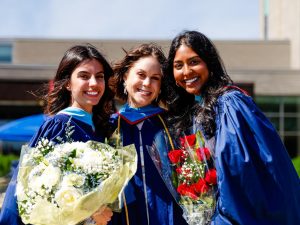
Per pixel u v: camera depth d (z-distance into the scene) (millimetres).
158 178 3756
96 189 3008
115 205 3330
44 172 3029
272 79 22797
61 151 3127
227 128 3350
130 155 3363
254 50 26422
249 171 3213
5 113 21344
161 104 4102
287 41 26469
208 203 3402
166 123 3975
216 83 3678
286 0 28734
